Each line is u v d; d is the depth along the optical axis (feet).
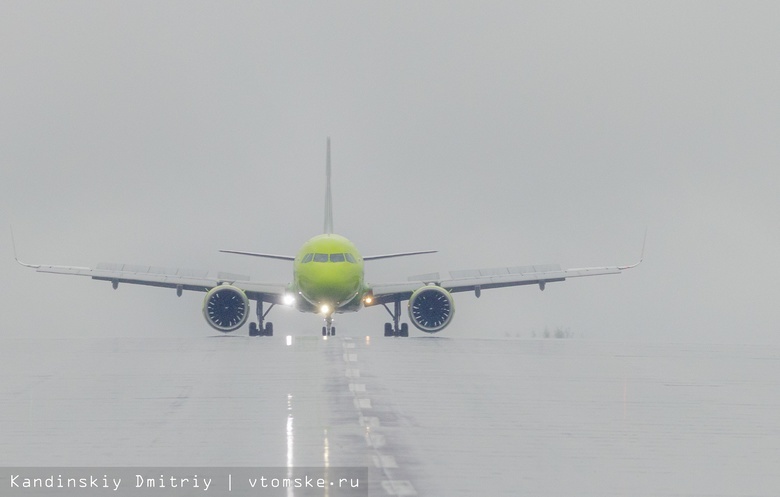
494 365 481.46
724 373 463.42
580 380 438.81
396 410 367.04
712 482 279.49
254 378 434.71
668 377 449.89
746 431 339.98
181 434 329.11
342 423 344.69
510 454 306.14
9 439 323.57
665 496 266.57
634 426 346.13
